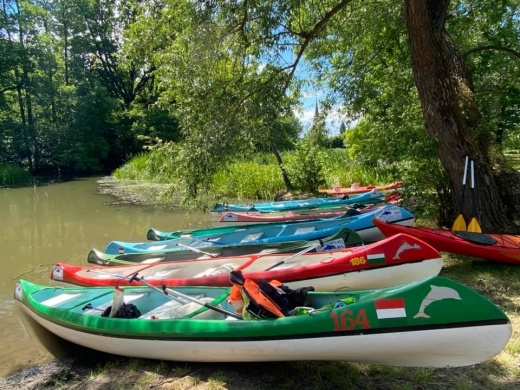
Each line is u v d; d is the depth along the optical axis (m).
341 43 11.85
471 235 6.60
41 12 33.81
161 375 4.20
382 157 9.41
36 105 34.47
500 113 12.11
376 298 3.56
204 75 8.80
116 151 38.25
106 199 18.00
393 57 11.26
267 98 8.52
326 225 9.04
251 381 3.95
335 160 18.66
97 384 4.18
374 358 3.63
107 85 41.62
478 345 3.36
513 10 11.60
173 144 9.20
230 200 16.42
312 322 3.63
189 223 12.70
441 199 8.48
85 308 5.28
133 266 7.01
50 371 4.63
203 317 4.69
